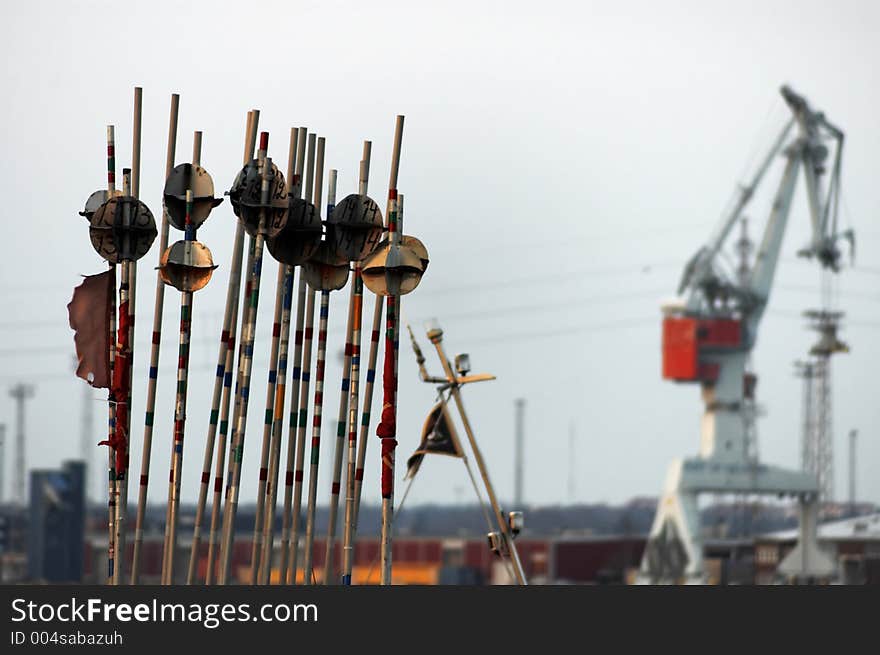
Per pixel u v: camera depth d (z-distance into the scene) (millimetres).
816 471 167625
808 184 169250
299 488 27844
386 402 27094
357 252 26953
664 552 168375
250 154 26875
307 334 27844
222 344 27344
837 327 167125
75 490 151375
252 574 27594
